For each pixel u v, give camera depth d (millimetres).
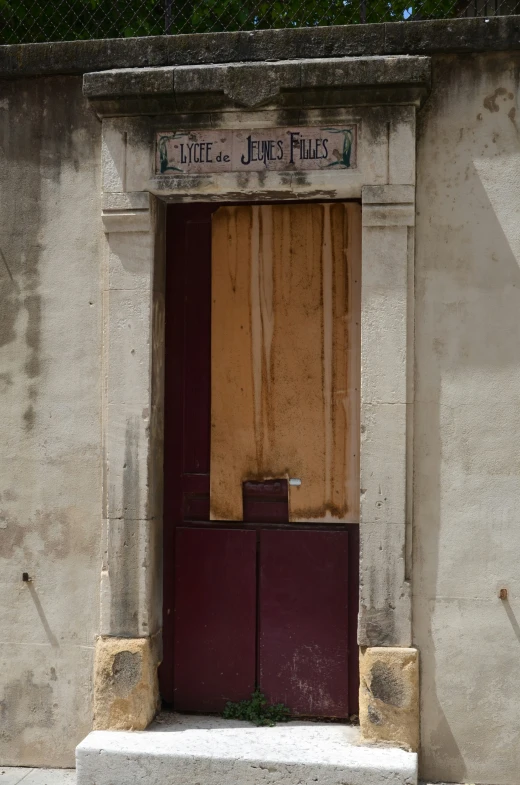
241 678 5465
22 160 5449
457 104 5070
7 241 5465
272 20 6898
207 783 4809
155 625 5375
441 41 5023
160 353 5461
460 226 5062
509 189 5031
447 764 5000
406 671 4957
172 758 4840
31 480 5418
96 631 5332
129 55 5305
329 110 5082
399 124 5016
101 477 5355
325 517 5441
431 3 6535
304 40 5168
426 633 5035
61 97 5410
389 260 5043
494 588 4996
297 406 5477
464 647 5004
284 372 5492
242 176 5152
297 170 5121
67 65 5344
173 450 5582
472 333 5043
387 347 5039
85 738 5062
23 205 5449
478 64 5051
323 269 5465
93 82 5164
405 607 4996
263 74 5039
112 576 5246
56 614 5371
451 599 5023
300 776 4742
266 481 5504
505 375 5016
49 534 5395
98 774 4898
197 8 6883
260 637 5461
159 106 5184
